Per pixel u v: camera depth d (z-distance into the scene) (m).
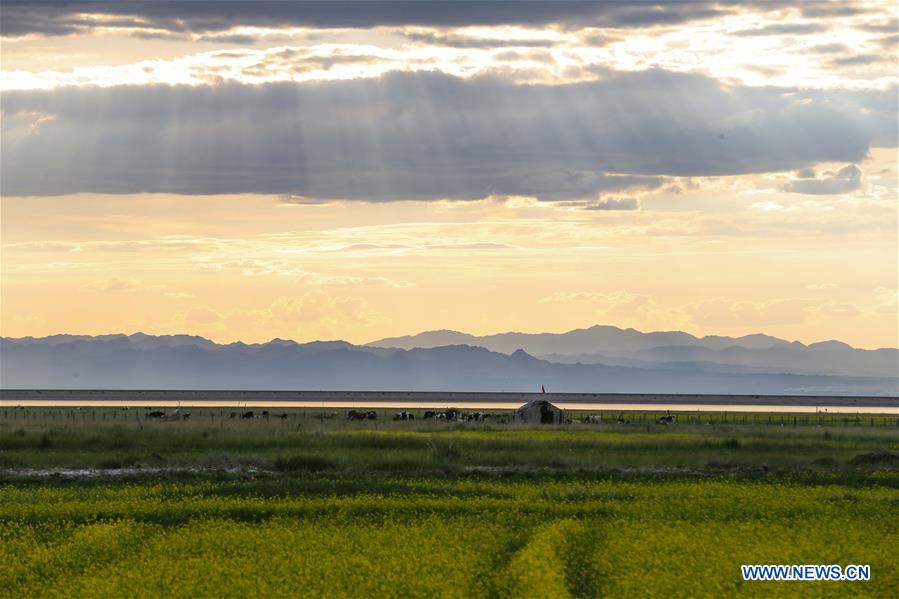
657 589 38.75
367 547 46.50
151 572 41.75
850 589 39.66
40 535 50.97
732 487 68.31
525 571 40.72
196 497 63.56
